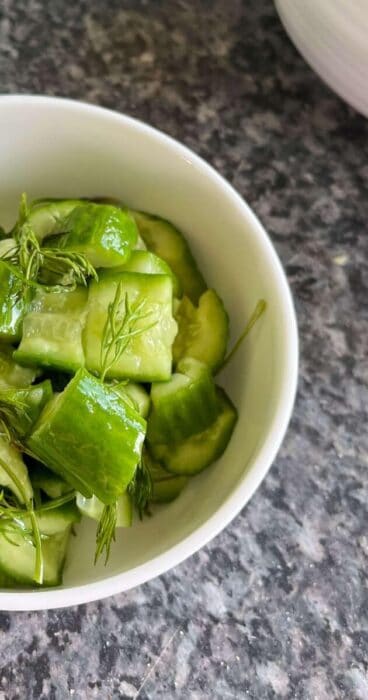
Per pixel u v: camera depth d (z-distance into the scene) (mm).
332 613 360
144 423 310
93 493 311
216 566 362
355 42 357
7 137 348
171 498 339
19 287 326
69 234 331
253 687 352
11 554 317
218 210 343
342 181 410
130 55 420
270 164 410
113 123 341
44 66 415
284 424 312
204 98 416
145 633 353
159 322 325
